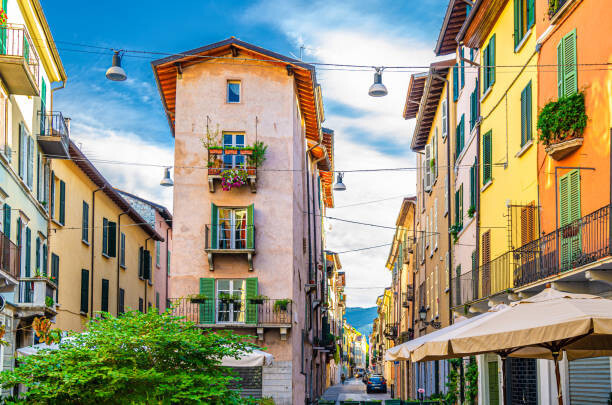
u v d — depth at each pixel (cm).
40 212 2759
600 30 1523
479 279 2378
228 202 3319
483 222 2497
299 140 3691
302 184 3856
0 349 2147
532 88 1966
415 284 4762
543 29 1883
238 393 1268
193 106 3362
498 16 2352
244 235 3319
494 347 955
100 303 3703
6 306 2214
